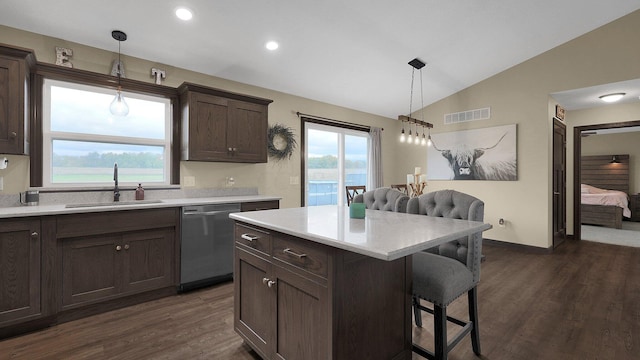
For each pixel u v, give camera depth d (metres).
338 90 4.58
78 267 2.30
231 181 3.79
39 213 2.11
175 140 3.33
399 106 5.51
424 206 2.14
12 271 2.05
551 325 2.25
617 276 3.32
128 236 2.52
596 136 8.15
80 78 2.76
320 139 4.96
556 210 4.64
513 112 4.55
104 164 3.03
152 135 3.28
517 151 4.52
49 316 2.19
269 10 2.72
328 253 1.29
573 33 3.85
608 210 6.49
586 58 3.90
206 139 3.20
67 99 2.82
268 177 4.17
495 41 3.79
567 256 4.13
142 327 2.20
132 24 2.68
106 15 2.54
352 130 5.38
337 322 1.28
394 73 4.27
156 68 3.27
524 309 2.51
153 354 1.87
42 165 2.67
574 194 5.14
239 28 2.90
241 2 2.58
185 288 2.86
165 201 2.96
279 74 3.88
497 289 2.95
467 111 5.04
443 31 3.44
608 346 1.97
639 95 4.19
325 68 3.89
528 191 4.43
